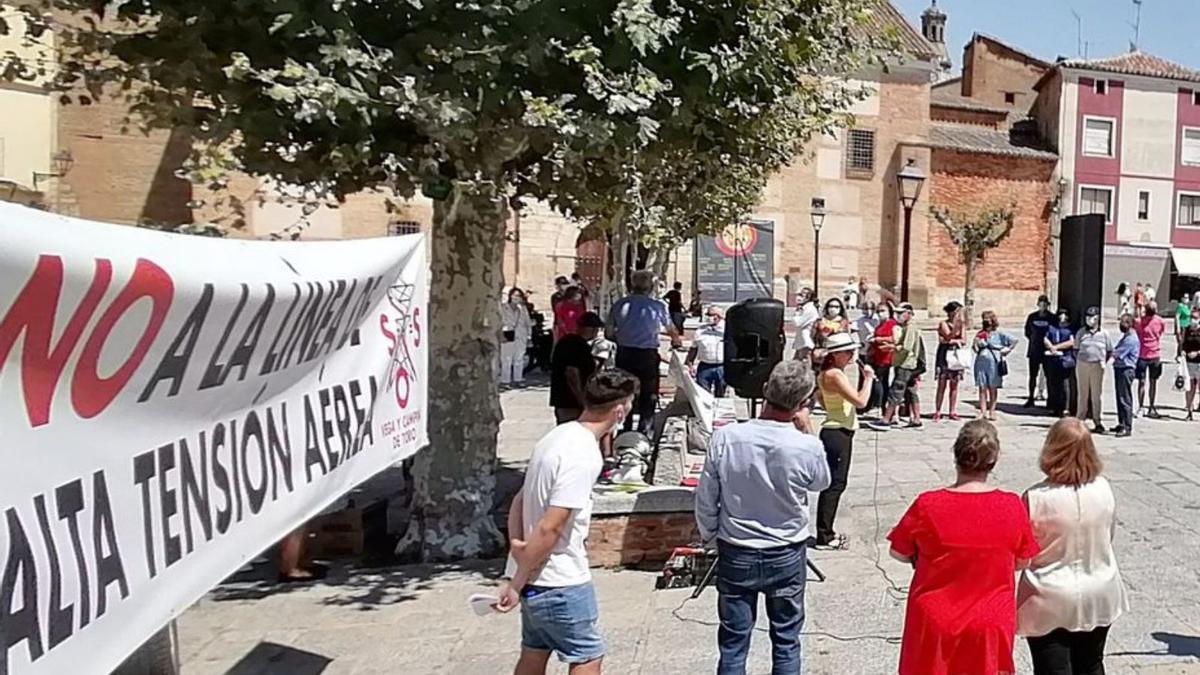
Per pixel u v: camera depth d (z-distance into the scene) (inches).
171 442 98.3
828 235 1282.0
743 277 1024.2
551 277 1100.5
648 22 192.9
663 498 250.4
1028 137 1498.5
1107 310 1451.8
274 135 205.3
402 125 215.6
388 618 217.0
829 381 266.1
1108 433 468.8
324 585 242.4
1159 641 195.9
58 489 78.4
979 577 132.5
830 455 266.5
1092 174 1449.3
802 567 158.4
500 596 136.4
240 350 113.2
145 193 756.0
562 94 208.1
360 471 161.2
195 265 99.3
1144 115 1467.8
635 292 358.6
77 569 80.7
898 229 1302.9
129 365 89.0
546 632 138.6
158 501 95.0
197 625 213.3
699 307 774.5
